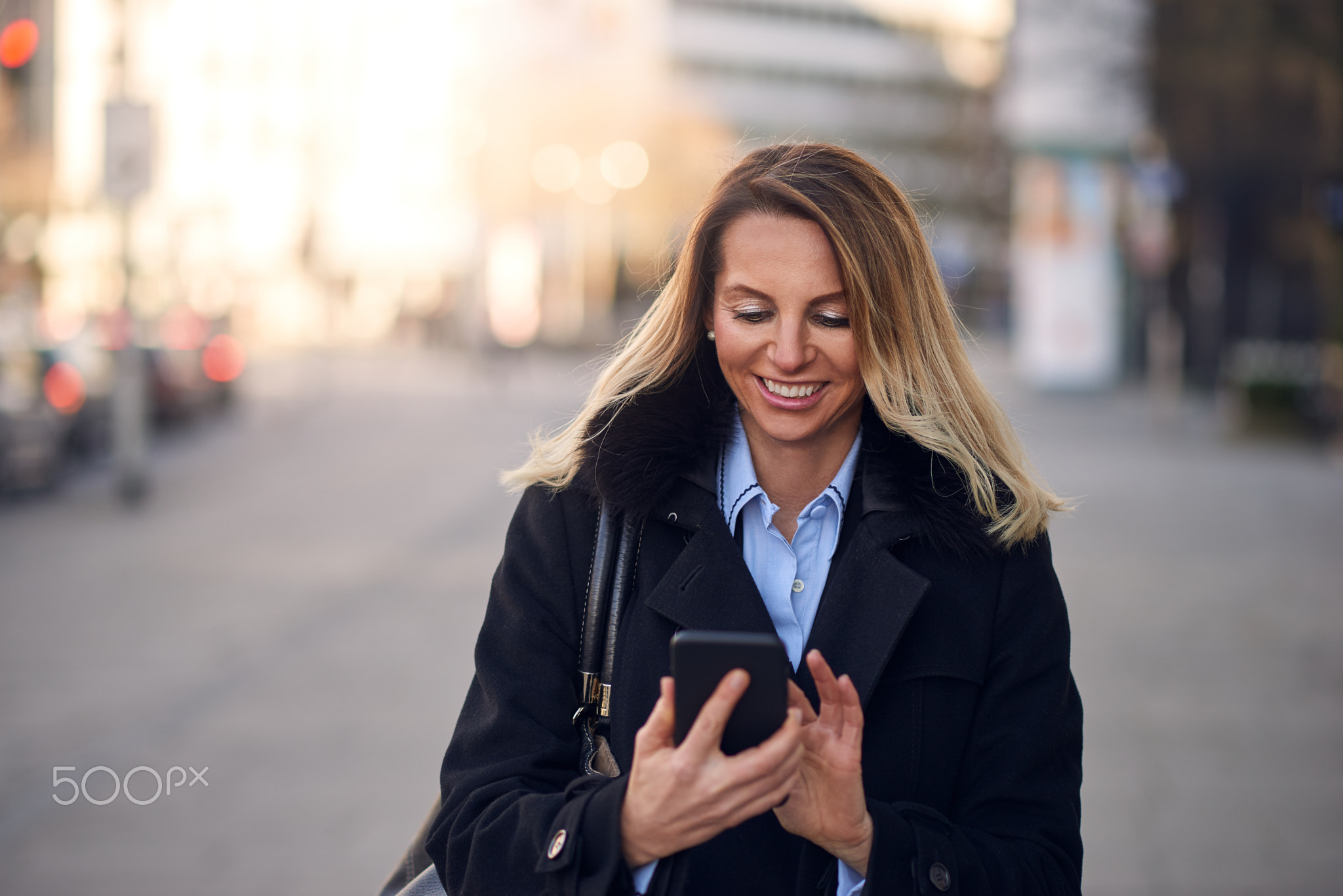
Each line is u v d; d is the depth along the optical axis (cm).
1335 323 1816
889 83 4206
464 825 162
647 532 175
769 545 178
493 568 910
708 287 175
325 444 1772
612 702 172
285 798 457
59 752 508
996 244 3875
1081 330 2569
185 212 3039
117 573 889
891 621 165
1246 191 2366
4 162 2734
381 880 390
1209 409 2358
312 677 619
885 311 168
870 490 172
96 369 1619
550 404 2478
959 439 176
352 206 6525
